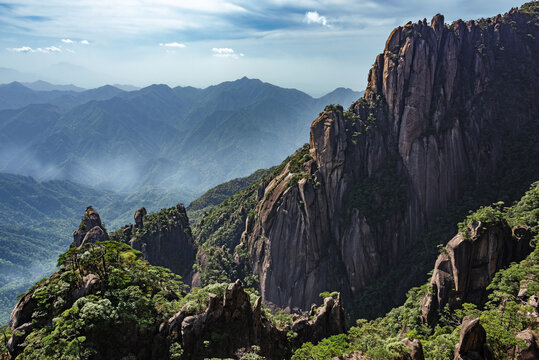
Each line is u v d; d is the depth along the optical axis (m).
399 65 138.75
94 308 54.53
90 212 138.75
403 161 136.62
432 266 117.56
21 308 58.72
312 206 133.88
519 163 130.88
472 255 84.00
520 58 149.50
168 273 80.62
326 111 141.50
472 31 149.75
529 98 142.00
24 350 52.34
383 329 89.50
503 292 74.31
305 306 129.25
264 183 177.25
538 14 161.88
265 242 141.38
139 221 156.38
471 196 131.12
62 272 63.19
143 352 57.03
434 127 134.88
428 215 132.38
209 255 150.62
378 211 131.00
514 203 117.94
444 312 83.69
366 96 151.88
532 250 85.44
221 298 63.75
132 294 60.41
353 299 124.50
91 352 52.53
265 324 68.81
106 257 65.88
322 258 133.50
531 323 57.31
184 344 57.84
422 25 142.50
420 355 55.72
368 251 128.00
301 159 148.38
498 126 138.12
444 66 139.62
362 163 140.50
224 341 59.44
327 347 61.59
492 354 49.28
